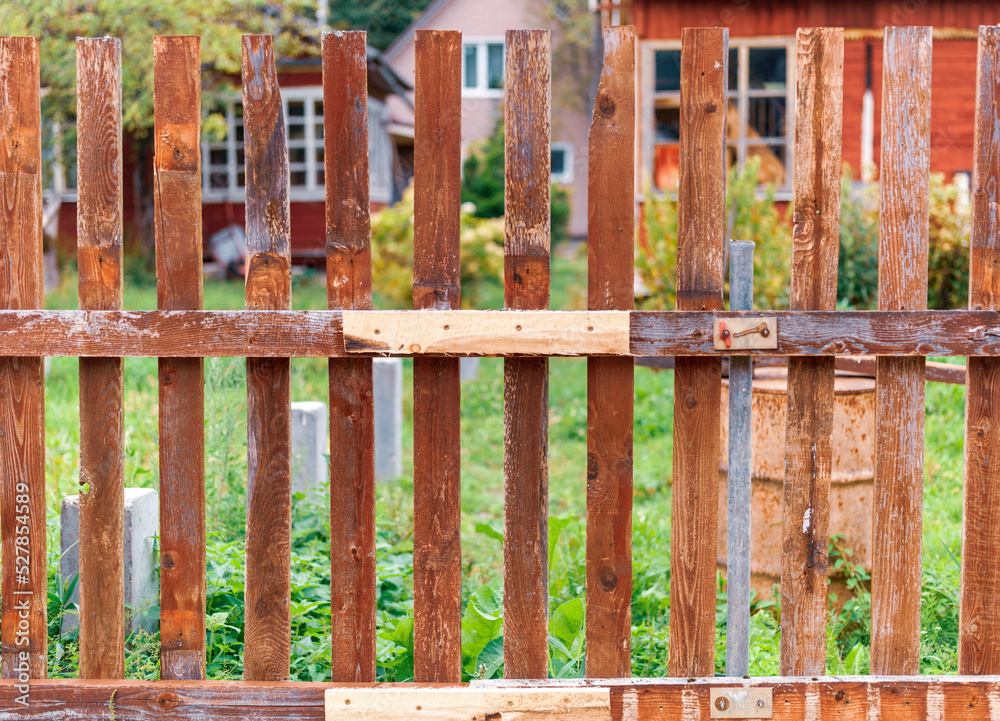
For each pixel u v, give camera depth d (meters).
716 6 11.30
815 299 2.27
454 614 2.36
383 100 20.03
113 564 2.37
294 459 4.46
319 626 2.98
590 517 2.33
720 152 2.25
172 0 13.56
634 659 3.10
